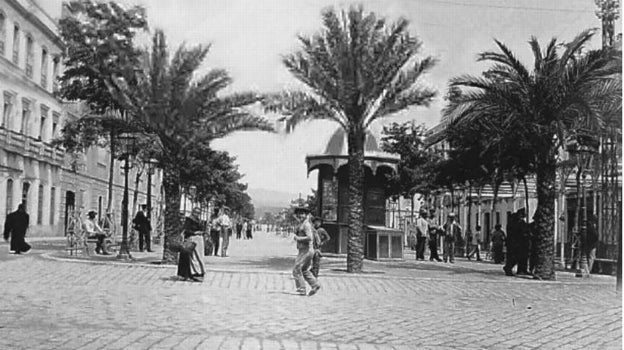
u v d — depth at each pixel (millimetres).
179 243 16781
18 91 41312
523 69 19641
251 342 8719
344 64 20109
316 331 9773
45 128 46312
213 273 18625
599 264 23078
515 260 21500
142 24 24578
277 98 20906
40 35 44688
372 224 29219
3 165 38781
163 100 21484
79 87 27031
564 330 10602
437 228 29719
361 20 20359
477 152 27812
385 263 26375
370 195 29250
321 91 20500
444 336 9773
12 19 40219
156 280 16578
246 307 12109
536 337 9930
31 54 43719
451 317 11688
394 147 39125
